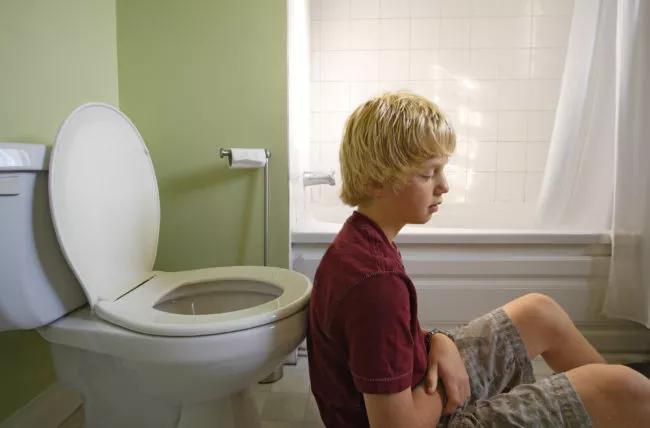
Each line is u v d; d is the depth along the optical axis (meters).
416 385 0.79
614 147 1.69
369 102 0.80
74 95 1.36
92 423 1.06
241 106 1.59
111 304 1.01
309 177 1.91
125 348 0.90
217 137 1.60
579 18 1.72
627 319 1.66
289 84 1.60
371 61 2.46
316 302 0.81
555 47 2.43
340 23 2.45
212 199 1.63
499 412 0.74
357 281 0.70
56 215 0.92
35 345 1.27
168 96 1.59
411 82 2.47
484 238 1.66
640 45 1.54
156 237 1.32
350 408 0.81
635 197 1.58
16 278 0.91
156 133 1.61
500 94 2.47
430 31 2.44
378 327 0.68
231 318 0.91
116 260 1.12
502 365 0.90
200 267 1.65
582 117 1.75
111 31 1.55
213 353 0.87
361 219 0.79
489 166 2.51
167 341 0.87
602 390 0.72
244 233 1.64
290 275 1.21
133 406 1.03
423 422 0.73
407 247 1.69
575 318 1.70
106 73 1.53
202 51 1.58
